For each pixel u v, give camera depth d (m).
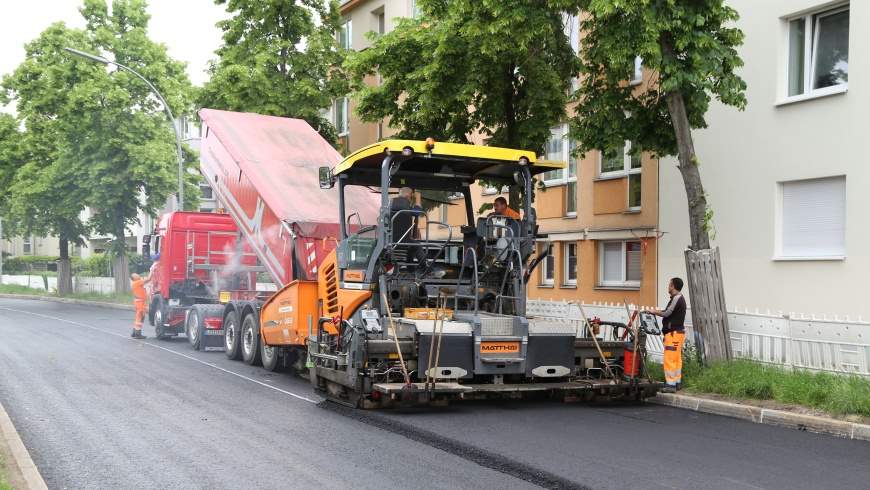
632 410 10.55
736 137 16.42
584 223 21.08
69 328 22.98
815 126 15.00
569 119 14.76
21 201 38.28
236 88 23.83
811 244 15.22
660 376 11.88
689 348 12.70
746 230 16.20
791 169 15.38
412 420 9.55
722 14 11.60
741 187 16.31
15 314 29.78
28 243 78.38
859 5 14.25
